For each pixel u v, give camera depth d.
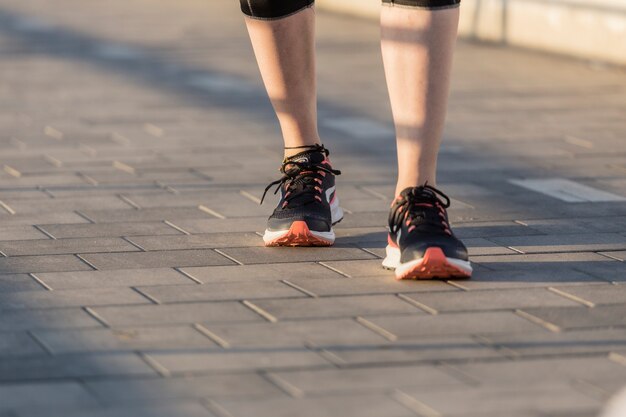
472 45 23.14
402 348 6.07
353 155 12.19
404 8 7.49
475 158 12.05
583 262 7.90
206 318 6.55
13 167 11.28
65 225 8.88
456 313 6.70
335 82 17.95
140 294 7.03
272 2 8.08
